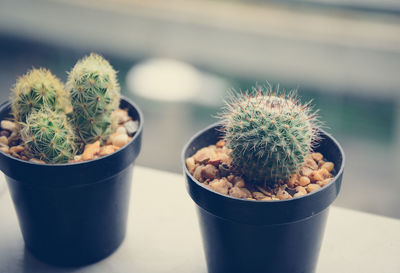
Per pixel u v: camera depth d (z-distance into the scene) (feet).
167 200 1.27
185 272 1.11
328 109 3.23
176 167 3.04
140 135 1.09
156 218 1.22
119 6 3.49
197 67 3.58
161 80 3.47
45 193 1.03
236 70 3.47
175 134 3.24
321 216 0.98
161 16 3.46
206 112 3.39
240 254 1.00
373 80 3.13
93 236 1.09
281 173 1.00
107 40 3.66
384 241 1.16
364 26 3.12
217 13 3.37
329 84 3.24
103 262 1.12
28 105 1.07
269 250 0.99
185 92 3.39
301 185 1.05
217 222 0.99
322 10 3.16
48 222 1.06
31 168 1.00
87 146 1.10
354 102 3.20
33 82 1.07
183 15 3.38
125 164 1.05
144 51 3.64
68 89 1.09
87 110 1.07
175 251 1.15
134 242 1.17
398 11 3.01
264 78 3.44
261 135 0.96
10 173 1.02
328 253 1.14
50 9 3.63
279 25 3.25
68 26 3.65
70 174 1.00
